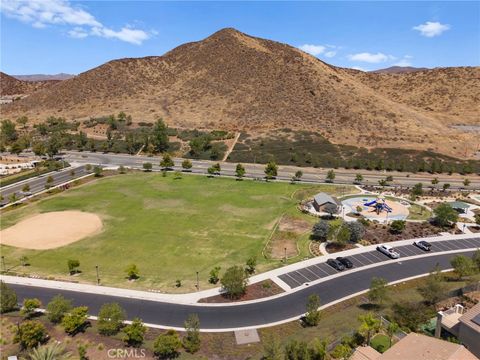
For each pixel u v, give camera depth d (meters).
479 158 127.88
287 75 178.50
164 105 173.00
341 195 93.50
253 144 135.38
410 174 115.88
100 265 57.78
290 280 53.78
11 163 119.12
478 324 33.78
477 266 53.53
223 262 59.00
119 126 152.62
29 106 188.62
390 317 42.44
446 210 73.19
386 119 150.50
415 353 30.55
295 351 34.16
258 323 44.09
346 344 36.69
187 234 69.19
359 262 59.19
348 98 162.88
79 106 179.62
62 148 139.00
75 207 82.25
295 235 69.38
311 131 142.88
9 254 60.94
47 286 51.78
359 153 127.19
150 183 100.56
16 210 80.50
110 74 199.62
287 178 107.56
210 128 149.75
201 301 48.62
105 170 112.56
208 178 106.19
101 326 40.69
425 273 56.09
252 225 73.75
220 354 38.56
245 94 171.12
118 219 75.75
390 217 79.31
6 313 45.44
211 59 199.88
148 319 44.78
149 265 57.88
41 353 35.19
